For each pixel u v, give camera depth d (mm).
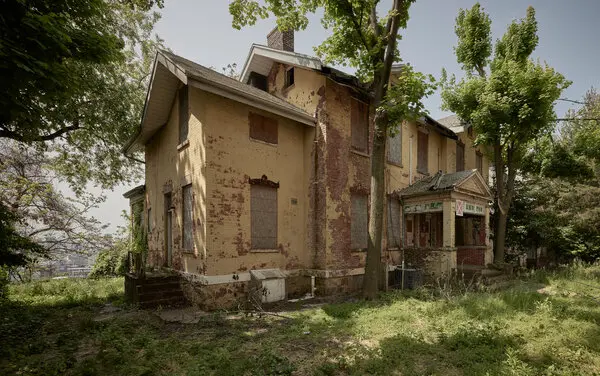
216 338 6172
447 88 15695
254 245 9766
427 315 6965
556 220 16969
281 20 11344
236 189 9422
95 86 13602
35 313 8133
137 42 17266
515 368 4219
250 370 4590
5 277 9031
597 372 4254
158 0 13711
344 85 11586
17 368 4758
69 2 6844
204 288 8484
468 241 18188
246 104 9680
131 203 17328
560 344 5148
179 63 8938
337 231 11000
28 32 5602
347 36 10523
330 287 10547
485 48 15633
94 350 5621
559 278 11148
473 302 7648
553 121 14594
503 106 13305
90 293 11094
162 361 4953
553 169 16391
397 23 9789
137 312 8297
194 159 9438
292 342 5785
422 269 12141
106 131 16078
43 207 17172
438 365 4578
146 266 12953
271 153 10516
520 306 7480
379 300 9102
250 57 13422
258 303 8641
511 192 15586
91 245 18969
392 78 14219
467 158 19047
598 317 6492
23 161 16922
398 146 14430
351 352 5086
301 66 11016
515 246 18281
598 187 16484
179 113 10859
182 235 10141
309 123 11062
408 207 13805
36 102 7340
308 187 11312
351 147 11867
